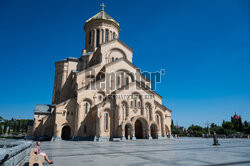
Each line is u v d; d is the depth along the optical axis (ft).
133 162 31.58
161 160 33.37
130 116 116.16
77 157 39.22
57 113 127.24
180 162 31.01
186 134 272.92
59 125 125.90
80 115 125.08
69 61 178.81
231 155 39.70
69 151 52.11
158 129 123.34
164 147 61.57
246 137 175.32
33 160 29.43
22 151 34.24
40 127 152.87
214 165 28.04
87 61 179.52
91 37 187.93
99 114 111.45
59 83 173.99
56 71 179.42
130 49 167.32
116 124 111.55
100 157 38.60
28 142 43.47
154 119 122.62
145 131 118.32
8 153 21.02
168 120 142.10
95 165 29.43
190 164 29.09
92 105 128.67
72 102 133.28
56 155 42.96
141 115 116.57
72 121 130.21
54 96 172.76
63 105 130.11
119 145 73.26
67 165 29.76
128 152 47.14
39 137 142.00
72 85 165.17
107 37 186.60
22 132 359.25
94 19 185.98
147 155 40.60
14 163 25.98
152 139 115.44
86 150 54.39
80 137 121.80
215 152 45.60
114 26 192.54
